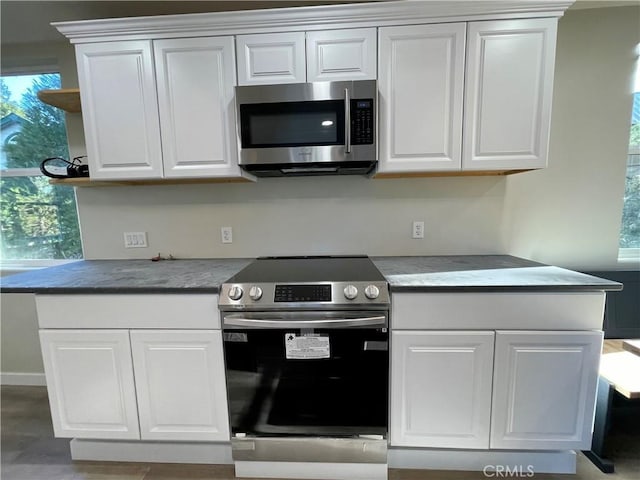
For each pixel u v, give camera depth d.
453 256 1.91
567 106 1.79
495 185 1.88
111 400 1.47
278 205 1.97
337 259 1.85
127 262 1.93
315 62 1.50
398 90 1.50
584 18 1.73
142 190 2.00
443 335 1.34
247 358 1.37
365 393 1.37
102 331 1.42
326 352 1.33
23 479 1.47
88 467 1.53
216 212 1.99
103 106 1.60
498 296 1.31
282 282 1.37
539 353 1.33
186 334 1.40
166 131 1.59
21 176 2.15
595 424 1.48
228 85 1.54
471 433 1.40
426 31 1.46
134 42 1.54
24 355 2.22
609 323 1.81
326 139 1.50
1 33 1.86
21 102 2.09
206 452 1.53
